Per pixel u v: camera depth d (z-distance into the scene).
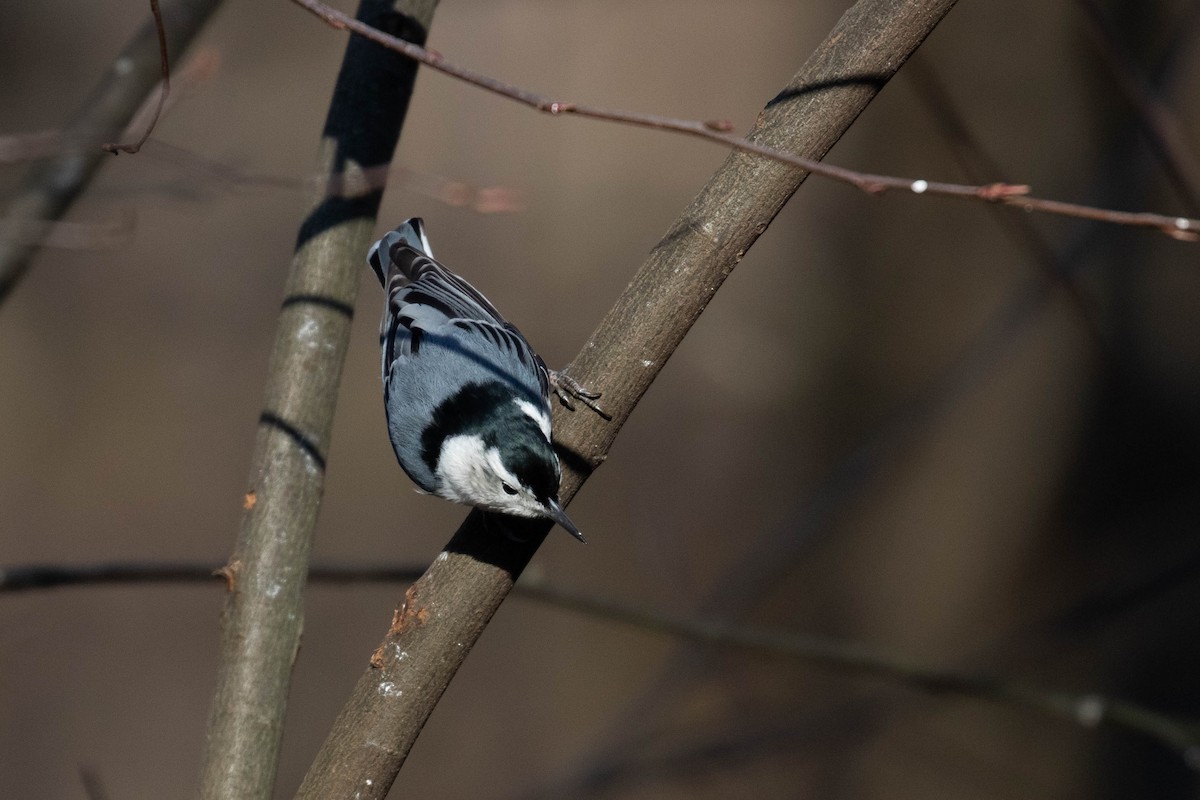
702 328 14.57
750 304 14.42
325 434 4.77
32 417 14.45
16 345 14.73
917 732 11.81
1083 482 12.28
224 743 4.26
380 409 14.76
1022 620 11.97
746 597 8.71
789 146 4.13
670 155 15.32
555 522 4.30
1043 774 11.50
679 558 13.80
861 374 13.85
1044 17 12.55
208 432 14.57
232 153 13.31
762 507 13.77
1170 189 11.53
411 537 14.09
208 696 13.32
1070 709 7.07
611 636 13.48
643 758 9.16
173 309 15.11
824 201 14.13
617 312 4.34
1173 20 11.09
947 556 12.73
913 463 12.85
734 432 14.21
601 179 15.30
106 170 8.40
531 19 15.49
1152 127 6.18
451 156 15.22
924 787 11.80
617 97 15.36
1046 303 9.39
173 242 15.16
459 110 15.28
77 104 15.40
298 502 4.61
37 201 6.41
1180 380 11.98
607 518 14.17
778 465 13.92
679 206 15.09
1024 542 12.46
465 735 13.00
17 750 12.69
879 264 13.86
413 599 4.16
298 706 13.14
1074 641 9.22
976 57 12.73
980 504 12.68
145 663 13.44
